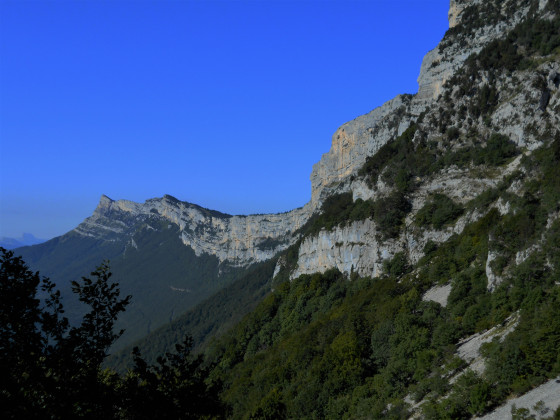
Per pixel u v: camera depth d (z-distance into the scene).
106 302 22.50
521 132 89.06
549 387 38.16
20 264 20.95
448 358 52.47
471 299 62.50
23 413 17.45
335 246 114.25
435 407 44.44
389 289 80.50
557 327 40.41
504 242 62.44
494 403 40.72
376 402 55.16
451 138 101.56
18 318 20.02
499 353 44.25
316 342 82.31
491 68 102.50
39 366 19.45
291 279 138.75
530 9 111.06
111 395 20.62
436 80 135.00
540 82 89.25
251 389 84.62
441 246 84.81
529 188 66.56
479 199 83.50
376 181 111.31
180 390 21.89
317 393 64.75
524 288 52.84
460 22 136.88
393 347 63.06
